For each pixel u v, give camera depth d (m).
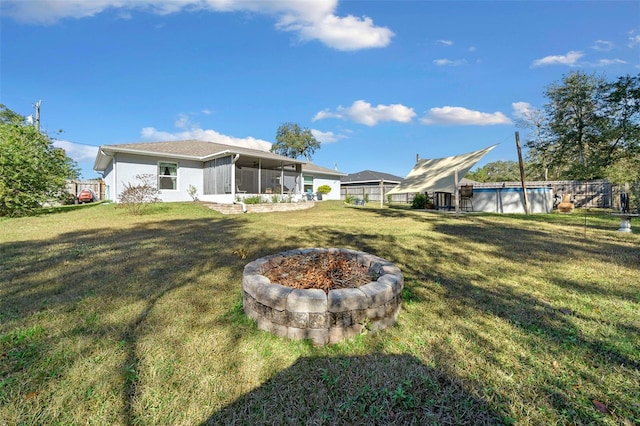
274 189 18.41
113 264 4.46
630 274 4.00
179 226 8.45
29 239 6.29
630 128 17.92
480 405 1.67
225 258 4.89
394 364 2.05
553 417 1.57
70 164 14.25
